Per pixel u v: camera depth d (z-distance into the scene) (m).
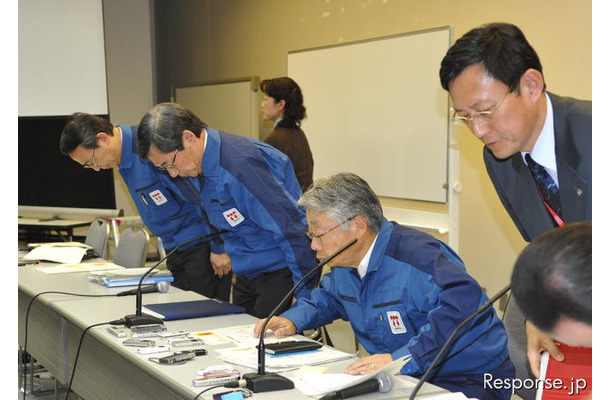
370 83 4.19
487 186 4.08
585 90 3.50
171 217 3.16
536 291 0.81
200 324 2.21
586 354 1.39
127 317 2.17
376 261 1.82
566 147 1.41
